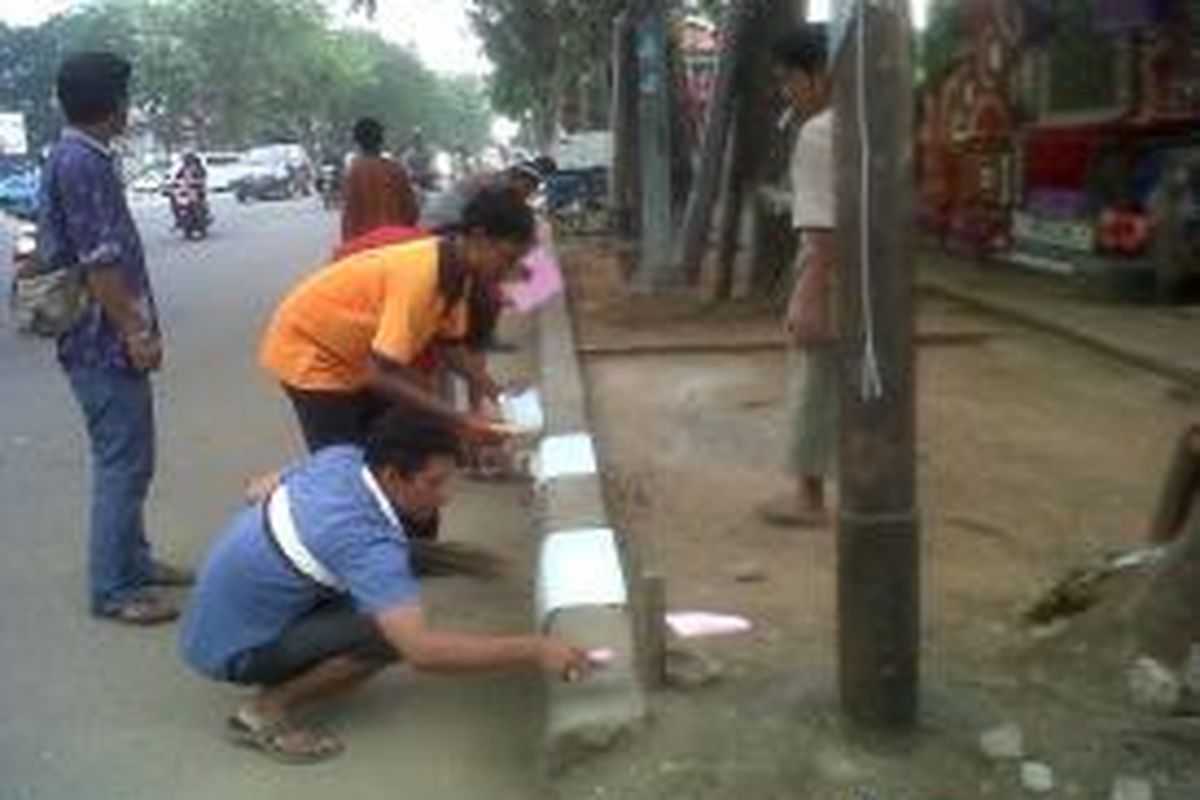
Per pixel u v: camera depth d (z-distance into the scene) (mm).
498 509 6227
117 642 4973
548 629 4301
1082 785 3617
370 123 8438
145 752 4191
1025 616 4582
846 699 3770
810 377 5586
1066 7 13086
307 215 30453
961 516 5832
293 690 4160
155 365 5109
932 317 11000
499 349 10438
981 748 3711
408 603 3863
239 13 67062
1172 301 11031
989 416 7668
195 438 7852
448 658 3834
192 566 5645
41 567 5758
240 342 11352
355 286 4711
